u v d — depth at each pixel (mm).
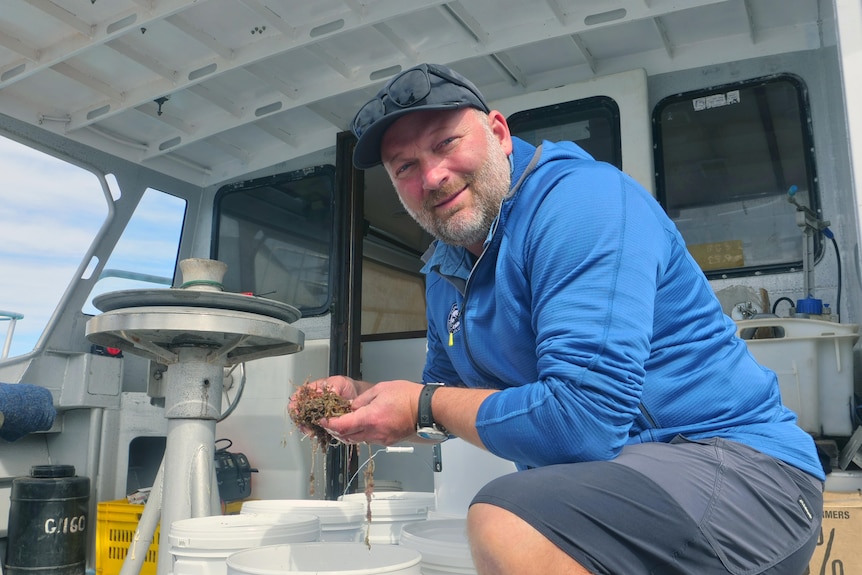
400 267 5762
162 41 3588
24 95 3980
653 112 3715
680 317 1442
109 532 3512
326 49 3748
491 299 1545
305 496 3959
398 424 1447
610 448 1261
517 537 1163
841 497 2240
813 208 3330
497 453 1329
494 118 1653
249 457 4109
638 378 1270
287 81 4016
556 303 1314
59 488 3619
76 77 3781
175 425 2766
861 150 1179
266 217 4773
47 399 3791
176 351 2828
